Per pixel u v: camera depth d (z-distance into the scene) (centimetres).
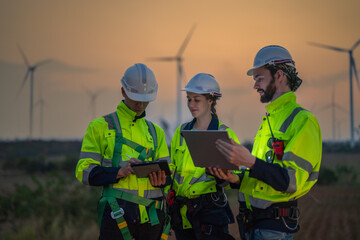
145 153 420
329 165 4900
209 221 454
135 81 421
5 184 2309
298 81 390
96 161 409
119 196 405
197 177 458
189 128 489
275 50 384
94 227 1032
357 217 1373
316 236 1039
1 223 1084
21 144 6031
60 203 1161
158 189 427
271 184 344
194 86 473
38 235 974
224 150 340
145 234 419
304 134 354
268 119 386
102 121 418
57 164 3459
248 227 379
